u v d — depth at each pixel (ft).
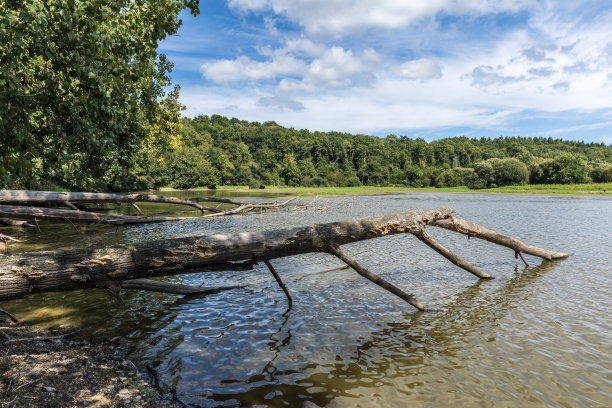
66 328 20.70
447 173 347.77
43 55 19.43
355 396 14.25
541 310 24.18
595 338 19.69
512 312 23.88
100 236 52.49
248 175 424.87
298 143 541.75
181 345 18.86
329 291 28.78
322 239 22.82
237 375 15.85
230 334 20.36
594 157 590.55
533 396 14.29
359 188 343.87
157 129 78.89
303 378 15.64
